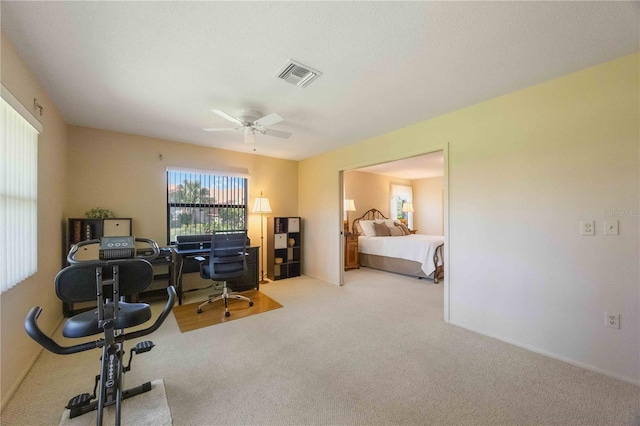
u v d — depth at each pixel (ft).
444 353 7.61
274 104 8.90
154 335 8.80
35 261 6.92
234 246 11.46
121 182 12.10
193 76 7.12
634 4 4.60
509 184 8.18
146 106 9.10
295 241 17.61
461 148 9.31
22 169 6.16
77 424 4.96
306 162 17.65
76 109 9.36
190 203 14.15
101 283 4.42
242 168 15.92
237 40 5.65
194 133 12.21
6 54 5.44
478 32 5.39
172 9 4.79
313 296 13.05
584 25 5.17
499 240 8.41
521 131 7.90
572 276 7.08
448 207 9.69
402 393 5.91
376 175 24.45
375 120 10.42
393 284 15.34
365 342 8.30
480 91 8.00
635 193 6.21
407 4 4.66
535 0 4.55
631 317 6.27
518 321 8.04
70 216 10.91
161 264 11.61
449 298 9.75
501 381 6.32
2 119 5.24
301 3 4.64
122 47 5.89
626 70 6.27
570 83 7.05
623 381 6.29
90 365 6.95
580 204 6.95
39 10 4.78
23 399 5.63
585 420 5.12
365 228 21.18
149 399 5.64
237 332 9.05
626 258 6.34
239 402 5.61
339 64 6.56
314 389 6.05
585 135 6.84
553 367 6.89
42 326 7.77
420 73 6.98
